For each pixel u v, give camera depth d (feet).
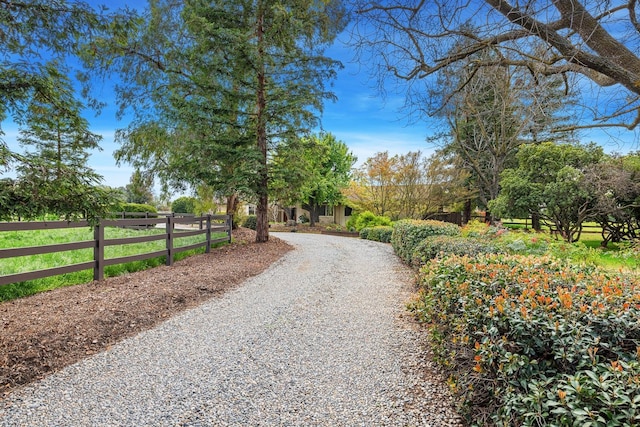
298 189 38.52
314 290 19.13
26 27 11.51
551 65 11.58
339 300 17.12
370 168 60.03
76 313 13.41
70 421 7.39
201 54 33.40
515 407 5.36
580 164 42.04
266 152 37.83
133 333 12.64
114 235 38.58
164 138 41.39
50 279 18.19
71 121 11.48
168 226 24.89
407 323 13.74
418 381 9.14
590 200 40.32
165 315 14.71
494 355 6.08
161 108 37.91
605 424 4.08
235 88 36.96
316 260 29.78
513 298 7.04
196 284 19.08
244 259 28.84
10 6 10.89
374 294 18.30
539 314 5.98
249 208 99.66
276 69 35.40
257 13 33.94
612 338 5.35
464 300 7.88
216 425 7.30
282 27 32.73
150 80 39.55
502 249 16.57
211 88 34.71
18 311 13.53
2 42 11.44
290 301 16.90
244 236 43.47
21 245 26.84
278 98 35.14
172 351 11.08
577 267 10.12
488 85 13.70
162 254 24.07
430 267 12.24
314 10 33.63
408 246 26.73
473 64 13.03
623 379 4.46
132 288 17.61
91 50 14.43
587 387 4.45
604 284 7.64
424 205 57.11
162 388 8.80
